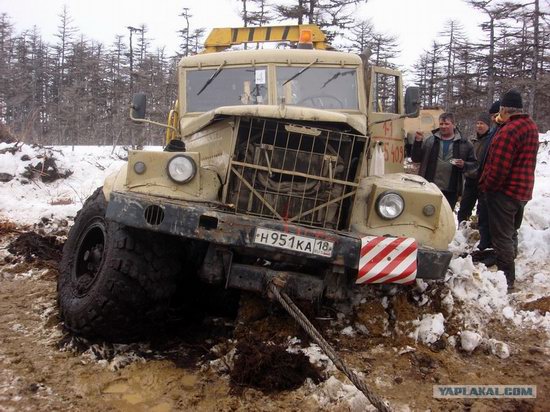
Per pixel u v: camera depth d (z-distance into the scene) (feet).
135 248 12.82
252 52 18.70
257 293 13.84
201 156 15.06
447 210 14.33
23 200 32.58
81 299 13.34
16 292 16.88
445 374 12.57
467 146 21.74
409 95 18.33
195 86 18.65
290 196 13.10
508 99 17.39
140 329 13.41
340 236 12.29
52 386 11.30
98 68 164.66
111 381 11.71
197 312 15.42
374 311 14.30
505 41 112.88
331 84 18.47
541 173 47.37
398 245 12.41
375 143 17.17
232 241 12.13
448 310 14.70
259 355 11.98
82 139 137.59
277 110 12.85
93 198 15.39
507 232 17.95
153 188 13.08
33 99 163.43
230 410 10.73
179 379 11.94
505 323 15.74
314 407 10.81
